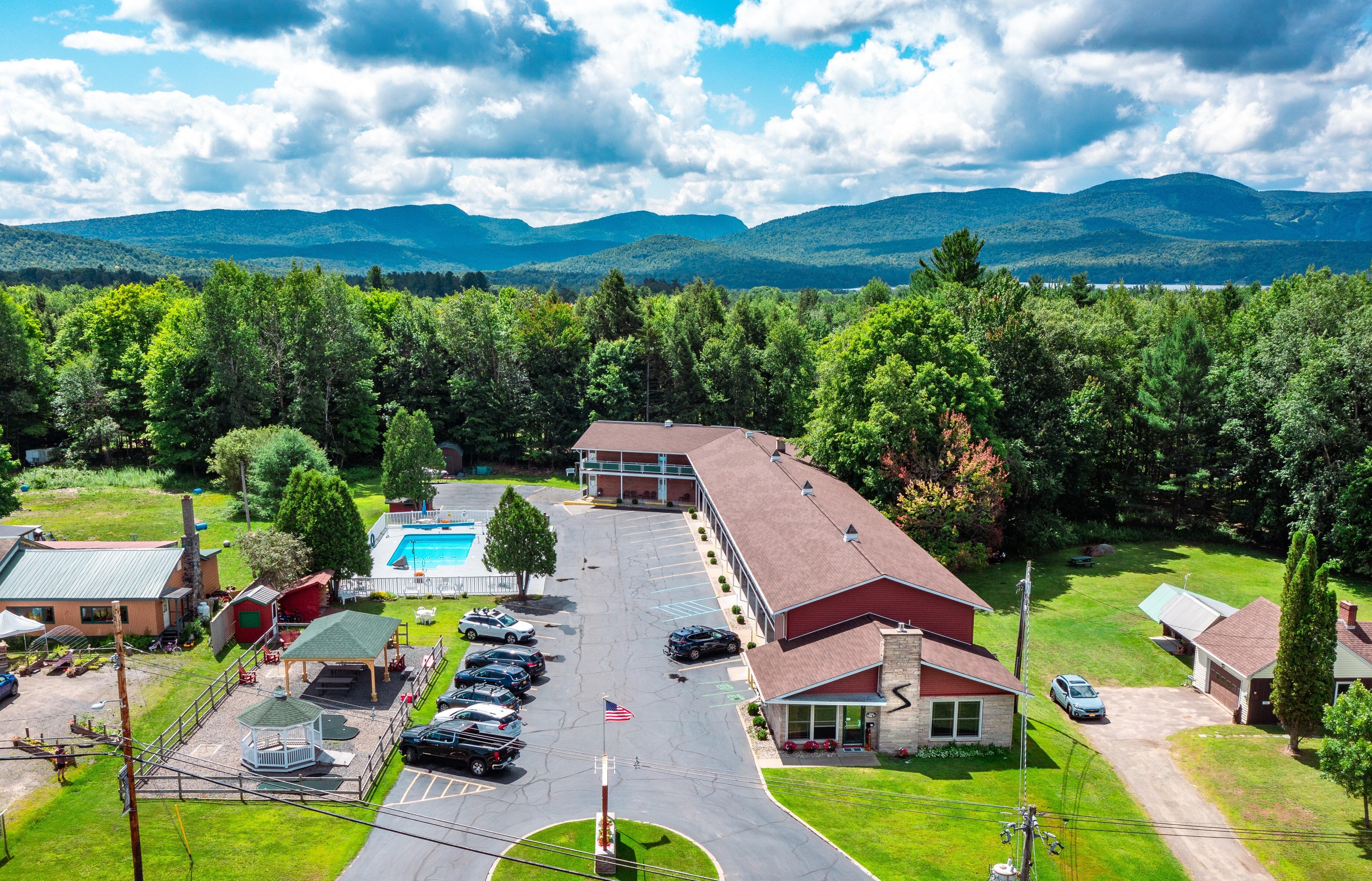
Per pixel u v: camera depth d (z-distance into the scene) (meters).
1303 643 39.56
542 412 104.75
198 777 31.16
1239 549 75.12
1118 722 44.09
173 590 47.78
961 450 63.31
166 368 92.50
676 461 85.31
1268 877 31.44
